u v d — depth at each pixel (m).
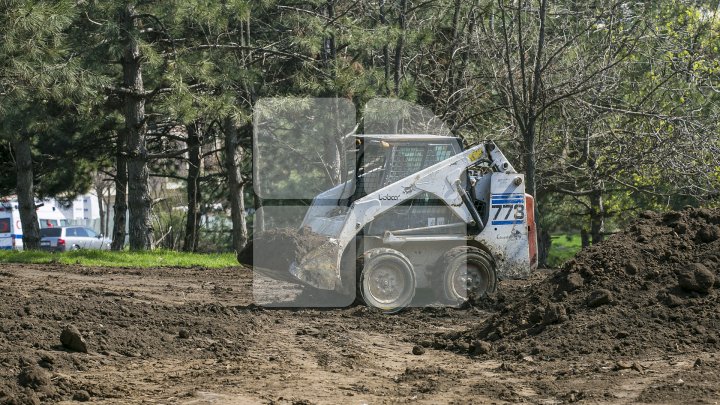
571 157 27.31
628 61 25.38
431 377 8.44
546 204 33.41
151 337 9.89
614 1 24.36
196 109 21.41
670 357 8.60
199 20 21.20
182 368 8.80
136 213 25.36
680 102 25.55
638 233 11.21
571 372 8.28
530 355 9.26
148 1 21.95
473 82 25.81
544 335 9.74
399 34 23.02
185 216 43.84
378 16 25.23
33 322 9.72
